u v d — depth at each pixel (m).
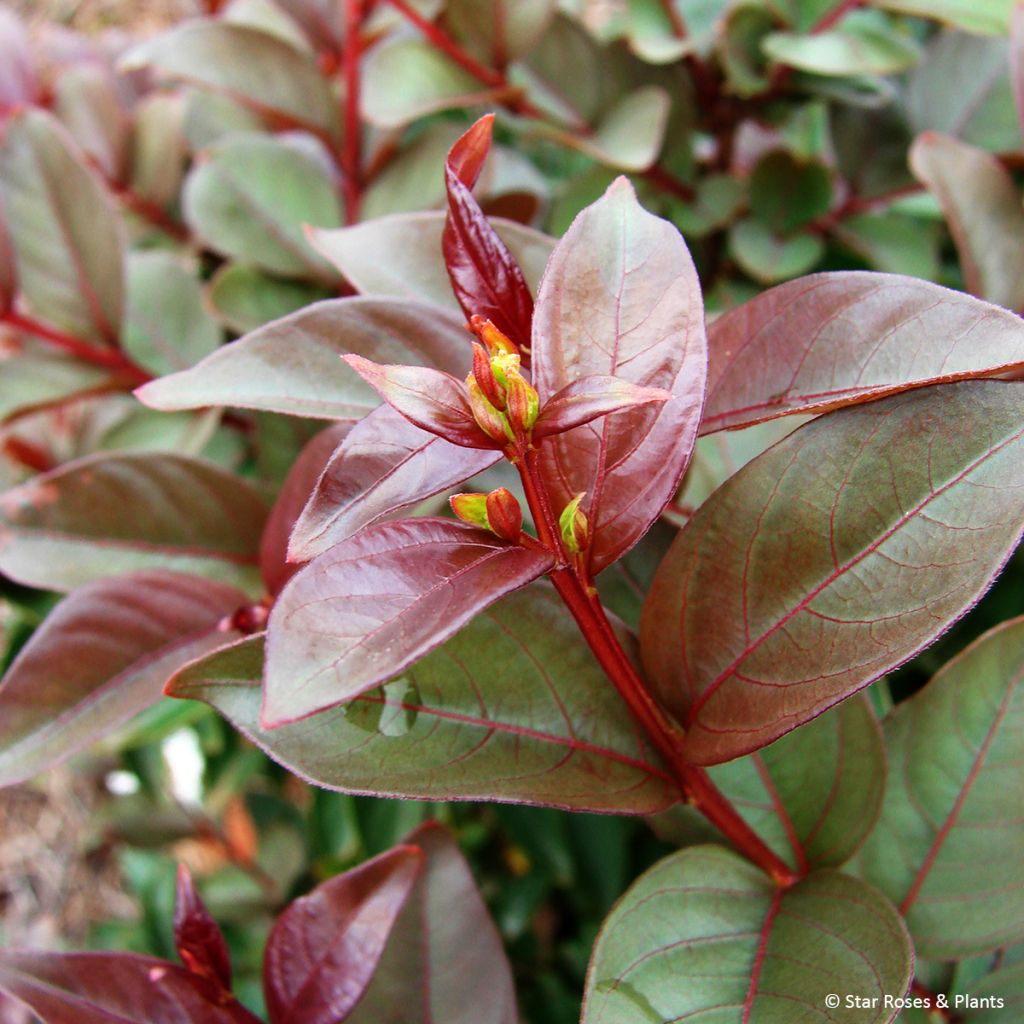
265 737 0.15
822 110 0.34
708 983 0.16
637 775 0.16
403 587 0.13
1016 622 0.19
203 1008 0.18
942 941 0.18
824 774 0.18
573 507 0.14
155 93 0.36
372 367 0.13
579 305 0.15
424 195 0.28
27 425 0.31
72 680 0.19
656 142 0.26
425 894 0.20
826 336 0.15
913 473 0.14
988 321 0.14
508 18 0.26
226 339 0.32
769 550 0.15
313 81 0.28
